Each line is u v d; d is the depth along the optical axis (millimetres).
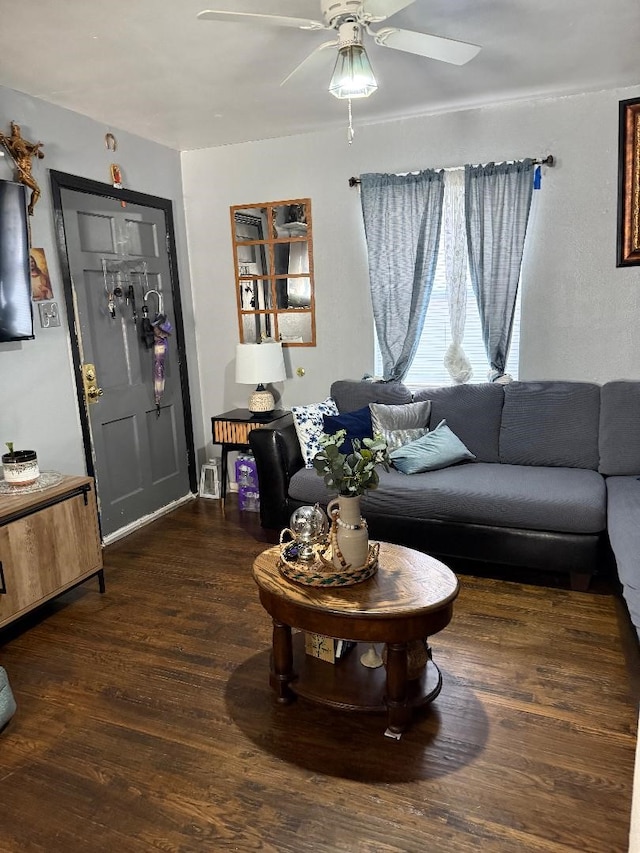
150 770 1834
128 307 3773
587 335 3502
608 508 2795
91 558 2941
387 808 1667
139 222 3859
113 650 2498
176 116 3424
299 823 1629
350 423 3494
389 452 3330
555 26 2412
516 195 3402
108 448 3656
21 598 2570
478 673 2258
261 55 2584
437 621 1904
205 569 3254
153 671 2344
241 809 1681
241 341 4355
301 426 3535
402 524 3111
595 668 2268
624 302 3400
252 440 3451
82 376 3410
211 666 2361
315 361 4168
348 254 3938
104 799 1730
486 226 3494
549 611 2697
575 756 1837
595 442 3273
